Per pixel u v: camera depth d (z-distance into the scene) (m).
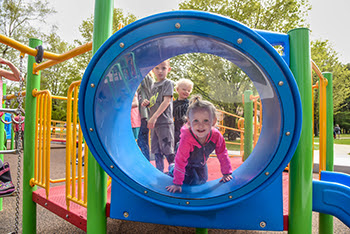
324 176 1.68
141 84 2.19
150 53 1.08
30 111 2.04
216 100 2.01
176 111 2.09
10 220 2.36
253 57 0.91
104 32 1.27
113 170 1.07
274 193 1.07
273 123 0.99
